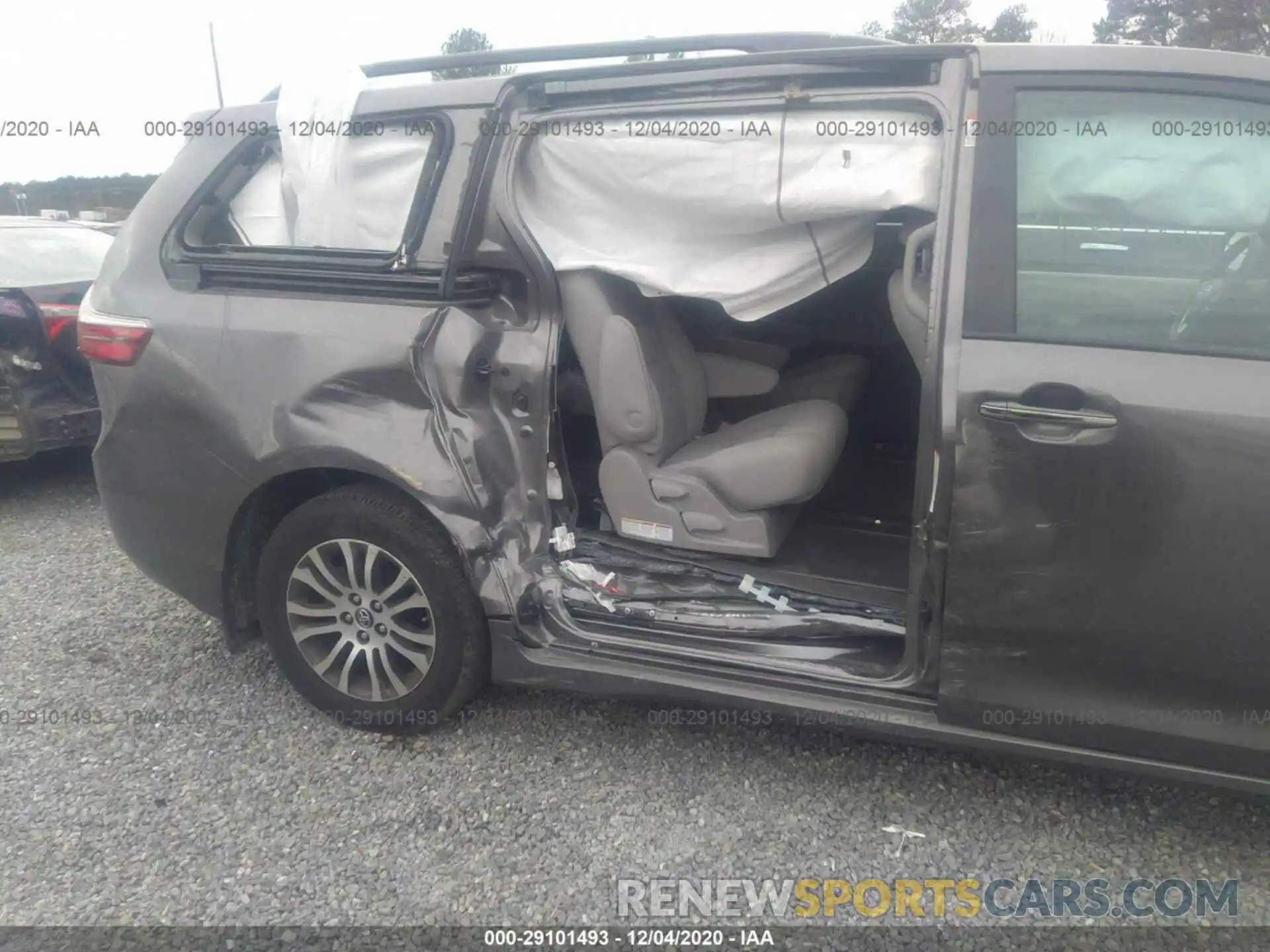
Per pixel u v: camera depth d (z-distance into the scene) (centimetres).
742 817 238
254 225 284
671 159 236
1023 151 207
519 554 253
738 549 273
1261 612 192
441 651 258
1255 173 199
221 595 277
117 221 955
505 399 254
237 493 263
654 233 251
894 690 225
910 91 213
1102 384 197
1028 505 203
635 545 285
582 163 247
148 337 269
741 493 270
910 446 370
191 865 224
